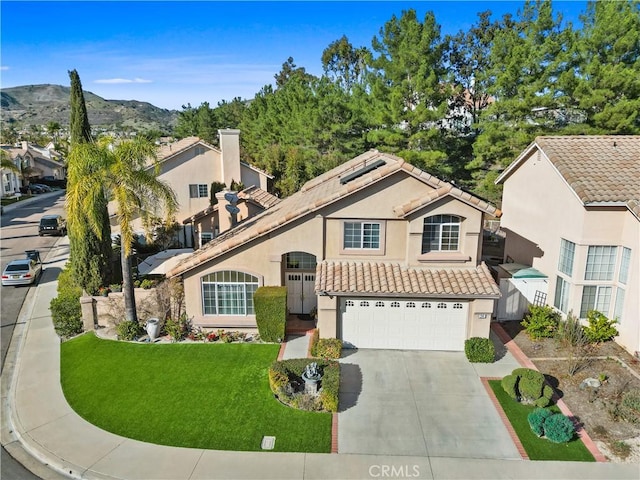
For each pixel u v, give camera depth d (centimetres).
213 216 3369
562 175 2019
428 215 1941
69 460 1352
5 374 1855
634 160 2108
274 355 1930
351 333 1983
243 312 2145
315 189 2711
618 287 1977
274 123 5828
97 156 1903
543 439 1422
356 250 2042
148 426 1493
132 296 2098
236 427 1480
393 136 3694
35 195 7069
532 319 2062
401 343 1983
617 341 1983
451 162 4022
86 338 2112
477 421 1508
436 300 1923
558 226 2141
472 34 5850
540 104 3262
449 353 1948
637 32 3047
